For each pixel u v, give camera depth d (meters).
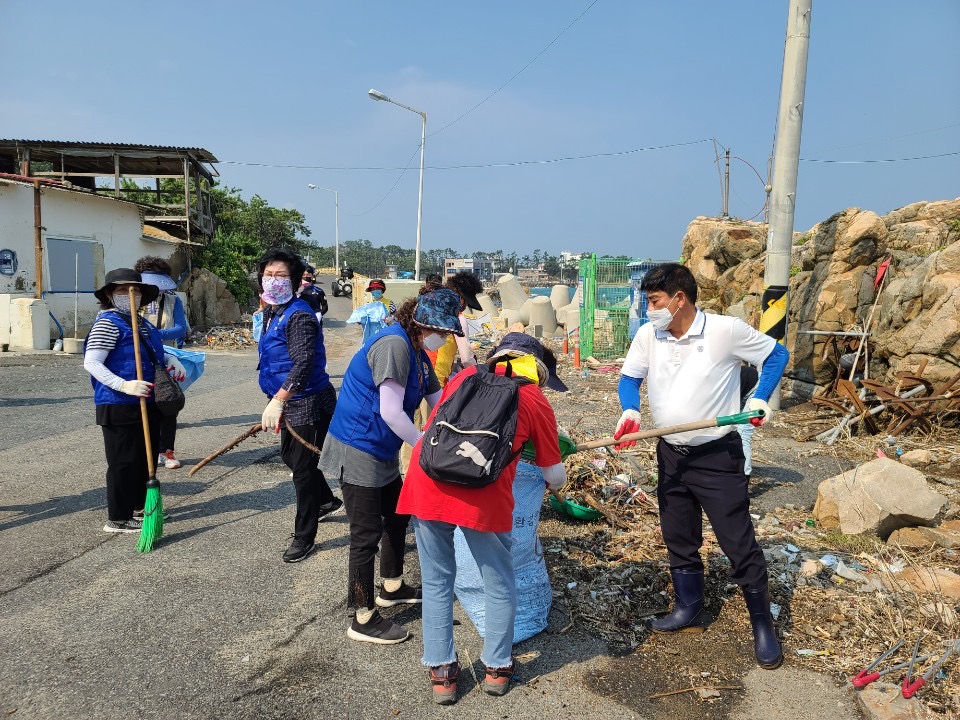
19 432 7.14
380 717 2.76
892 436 7.19
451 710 2.82
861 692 2.92
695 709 2.85
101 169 22.56
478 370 2.90
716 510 3.20
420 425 5.71
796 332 9.57
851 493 4.68
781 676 3.08
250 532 4.57
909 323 7.92
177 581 3.85
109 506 4.47
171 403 4.37
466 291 4.95
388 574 3.61
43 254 14.96
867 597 3.72
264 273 4.00
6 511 4.87
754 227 13.30
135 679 2.95
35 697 2.80
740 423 3.03
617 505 4.89
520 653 3.23
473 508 2.71
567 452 3.34
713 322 3.21
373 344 3.15
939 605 3.58
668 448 3.32
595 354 15.67
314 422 4.01
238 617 3.48
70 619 3.42
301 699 2.86
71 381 10.41
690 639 3.37
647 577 3.92
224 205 43.78
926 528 4.57
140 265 6.13
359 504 3.20
